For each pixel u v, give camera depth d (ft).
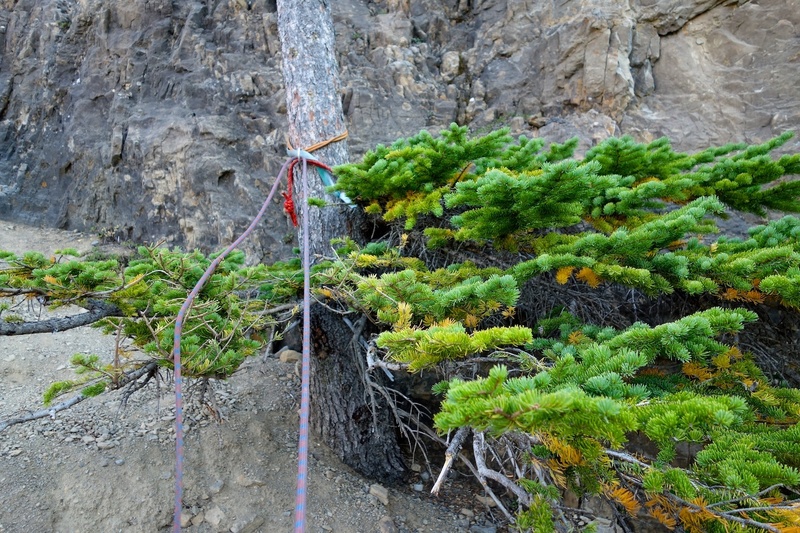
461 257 12.81
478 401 4.46
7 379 15.31
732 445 6.16
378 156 11.69
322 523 12.21
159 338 9.94
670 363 9.61
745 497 5.54
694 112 19.84
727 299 10.21
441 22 26.53
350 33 25.36
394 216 11.93
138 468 12.26
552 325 10.25
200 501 11.94
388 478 14.80
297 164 14.15
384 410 15.25
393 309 8.73
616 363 6.58
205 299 11.23
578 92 21.21
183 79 25.04
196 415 14.30
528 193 8.63
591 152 12.98
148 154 23.13
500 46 24.52
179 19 27.04
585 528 6.94
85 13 28.48
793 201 12.35
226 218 20.93
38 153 27.76
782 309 10.90
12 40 31.50
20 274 10.78
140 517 11.26
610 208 11.07
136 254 22.33
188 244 21.47
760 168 11.77
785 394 7.94
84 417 13.70
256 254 20.30
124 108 25.52
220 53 25.29
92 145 25.62
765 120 18.45
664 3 21.27
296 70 14.26
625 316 13.05
